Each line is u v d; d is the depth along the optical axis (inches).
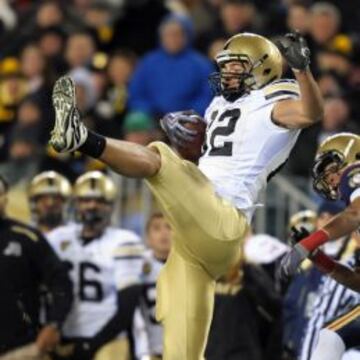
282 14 2215.8
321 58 2146.9
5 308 1643.7
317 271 1608.0
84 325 1699.1
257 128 1334.9
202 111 2134.6
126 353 1706.4
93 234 1715.1
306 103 1290.6
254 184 1337.4
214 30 2245.3
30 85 2268.7
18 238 1656.0
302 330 1610.5
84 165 2058.3
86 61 2265.0
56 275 1663.4
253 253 1723.7
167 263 1353.3
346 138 1358.3
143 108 2151.8
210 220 1311.5
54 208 1781.5
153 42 2329.0
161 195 1304.1
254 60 1342.3
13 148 2094.0
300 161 2011.6
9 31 2401.6
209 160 1347.2
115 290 1705.2
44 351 1658.5
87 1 2373.3
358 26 2292.1
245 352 1622.8
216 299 1632.6
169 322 1342.3
